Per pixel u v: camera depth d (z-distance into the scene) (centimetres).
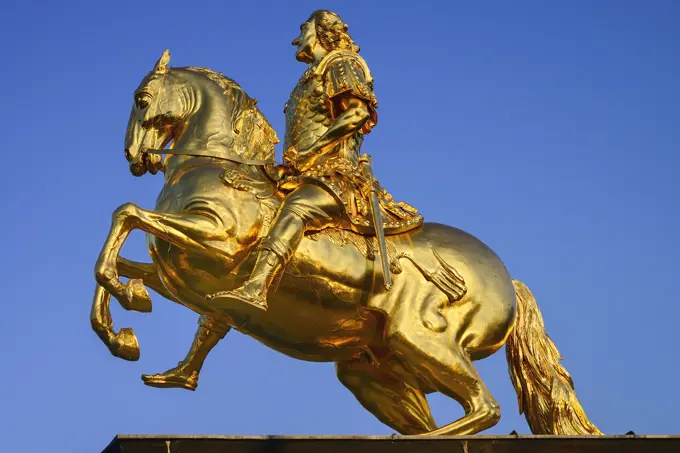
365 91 1059
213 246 979
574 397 1038
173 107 1052
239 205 997
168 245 995
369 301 1009
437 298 1015
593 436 941
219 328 1057
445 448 915
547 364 1052
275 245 967
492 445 923
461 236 1066
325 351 1041
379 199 1049
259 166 1046
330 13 1107
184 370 1065
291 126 1084
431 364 995
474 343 1017
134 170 1051
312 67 1083
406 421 1070
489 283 1033
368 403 1077
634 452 945
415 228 1055
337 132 1045
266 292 955
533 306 1070
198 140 1038
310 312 1006
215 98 1056
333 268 1002
